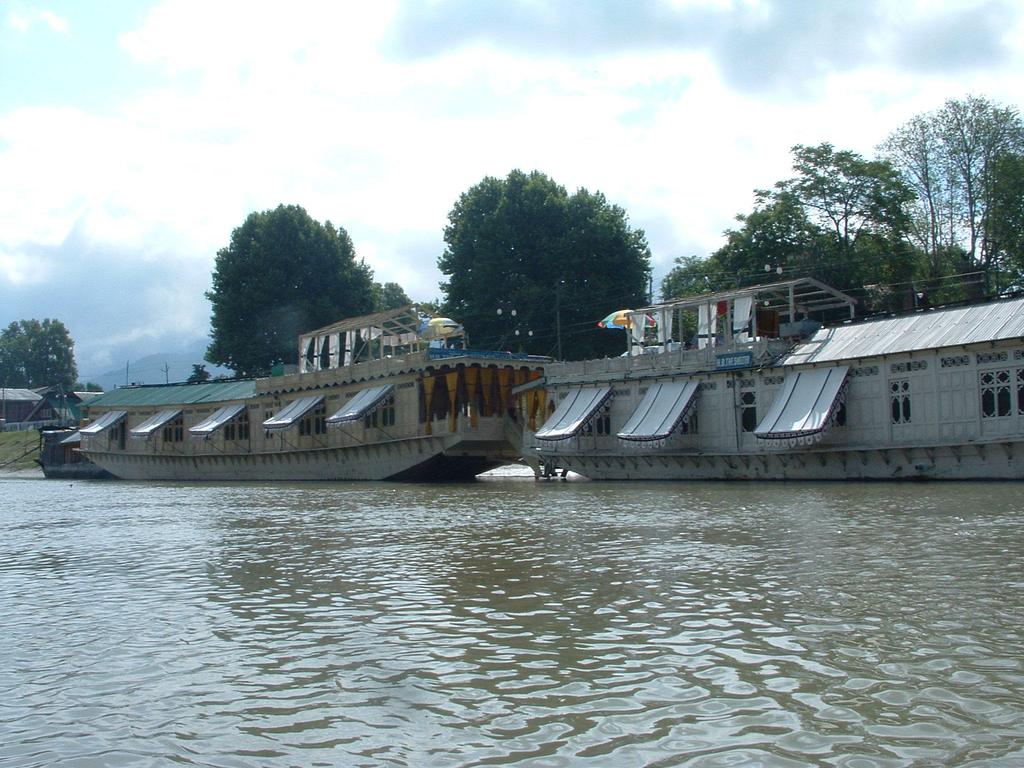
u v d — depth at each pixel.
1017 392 41.06
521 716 10.58
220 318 115.19
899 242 76.56
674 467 54.19
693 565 20.02
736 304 54.88
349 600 17.45
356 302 118.88
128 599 18.33
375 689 11.77
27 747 10.11
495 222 97.06
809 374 48.47
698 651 12.92
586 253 95.06
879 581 17.30
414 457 67.69
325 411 77.44
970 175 74.12
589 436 59.44
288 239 114.50
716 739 9.65
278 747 9.91
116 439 98.81
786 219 77.00
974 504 30.73
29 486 81.38
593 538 25.50
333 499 46.84
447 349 67.81
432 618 15.63
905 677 11.46
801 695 10.91
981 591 16.12
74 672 12.97
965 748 9.23
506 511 35.84
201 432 83.69
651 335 75.94
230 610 16.84
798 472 48.59
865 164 75.25
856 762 8.96
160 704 11.45
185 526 33.47
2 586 20.47
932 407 43.81
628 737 9.80
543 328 95.50
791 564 19.59
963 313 45.12
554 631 14.42
